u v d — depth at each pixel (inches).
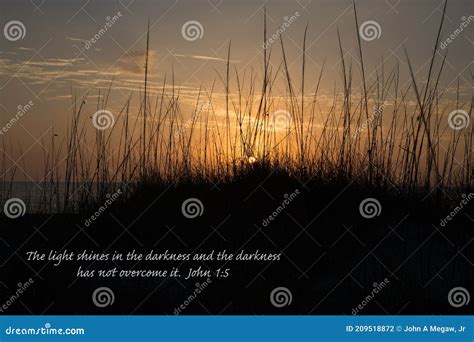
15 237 189.2
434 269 164.9
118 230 190.9
